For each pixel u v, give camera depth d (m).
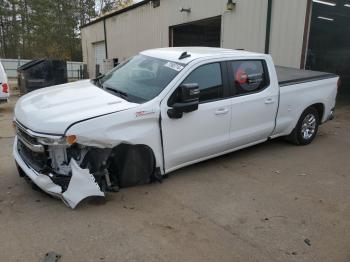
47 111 3.90
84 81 5.45
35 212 3.89
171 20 14.79
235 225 3.76
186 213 3.98
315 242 3.49
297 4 9.59
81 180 3.82
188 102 4.38
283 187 4.79
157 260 3.13
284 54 10.14
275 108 5.86
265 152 6.29
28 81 13.45
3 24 45.38
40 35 45.25
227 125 5.14
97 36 22.80
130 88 4.66
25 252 3.20
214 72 4.96
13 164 5.41
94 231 3.55
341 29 18.98
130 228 3.63
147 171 4.50
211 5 12.42
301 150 6.48
